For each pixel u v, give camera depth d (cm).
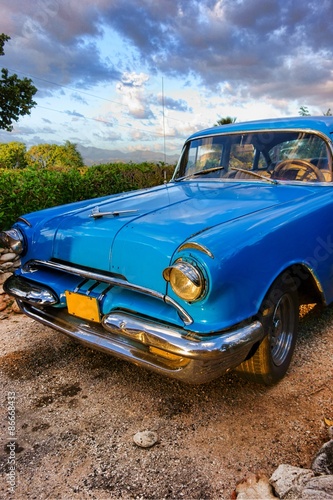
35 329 333
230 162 329
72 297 228
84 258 227
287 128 301
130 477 180
